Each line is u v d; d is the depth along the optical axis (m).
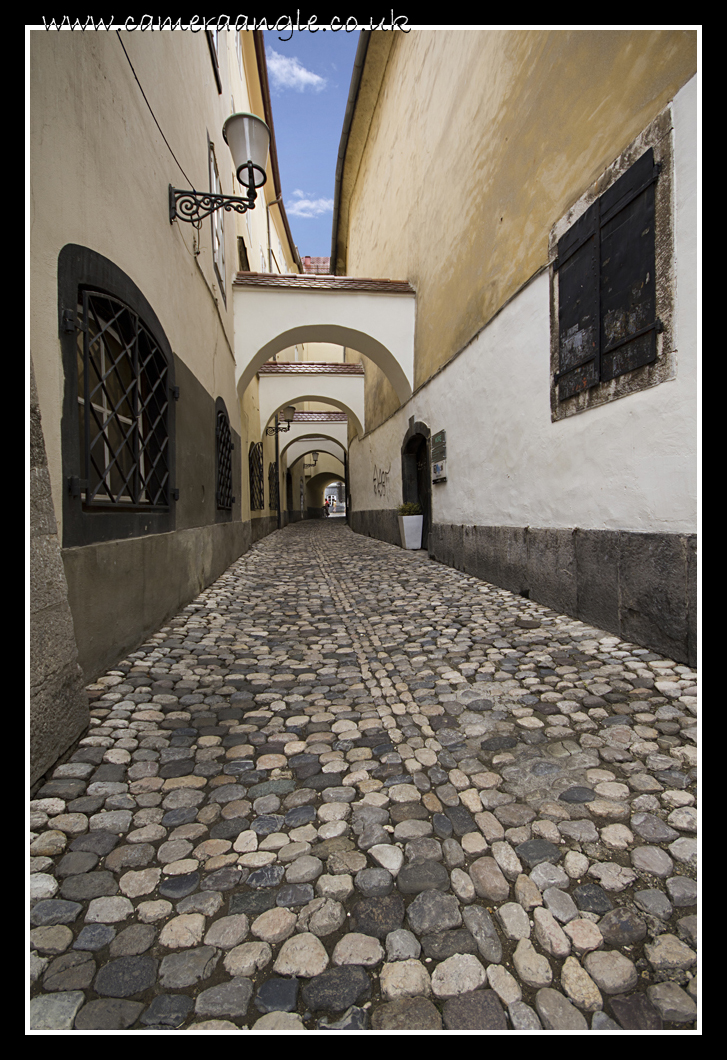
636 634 3.42
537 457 4.75
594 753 2.24
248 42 11.31
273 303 9.30
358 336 9.60
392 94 11.02
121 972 1.29
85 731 2.42
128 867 1.64
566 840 1.73
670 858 1.63
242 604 5.38
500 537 5.62
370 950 1.35
